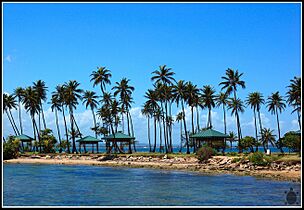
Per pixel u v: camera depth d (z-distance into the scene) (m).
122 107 120.88
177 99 107.44
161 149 121.19
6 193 38.56
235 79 107.94
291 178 49.69
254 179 49.97
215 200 33.75
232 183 45.91
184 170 65.62
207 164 70.25
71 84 119.88
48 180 50.91
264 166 60.94
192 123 107.31
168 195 36.84
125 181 49.28
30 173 61.84
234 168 62.72
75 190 40.75
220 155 77.38
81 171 65.81
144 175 57.59
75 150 118.44
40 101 125.69
